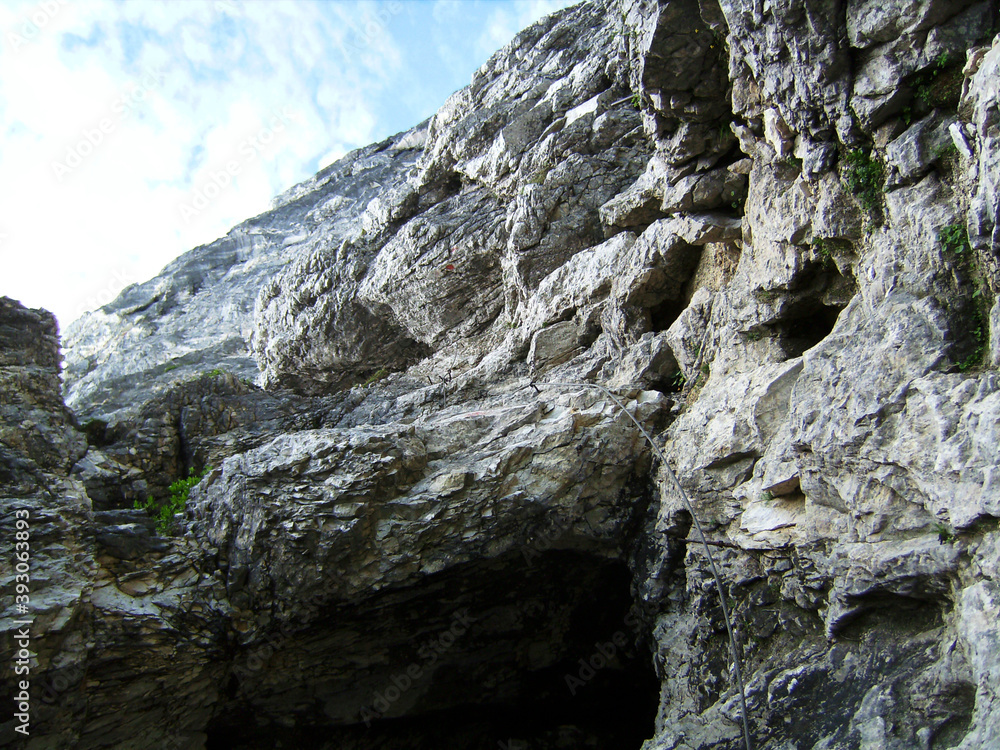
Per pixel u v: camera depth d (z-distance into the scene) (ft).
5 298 37.86
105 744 32.42
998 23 20.48
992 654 18.57
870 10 22.18
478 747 42.14
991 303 21.56
